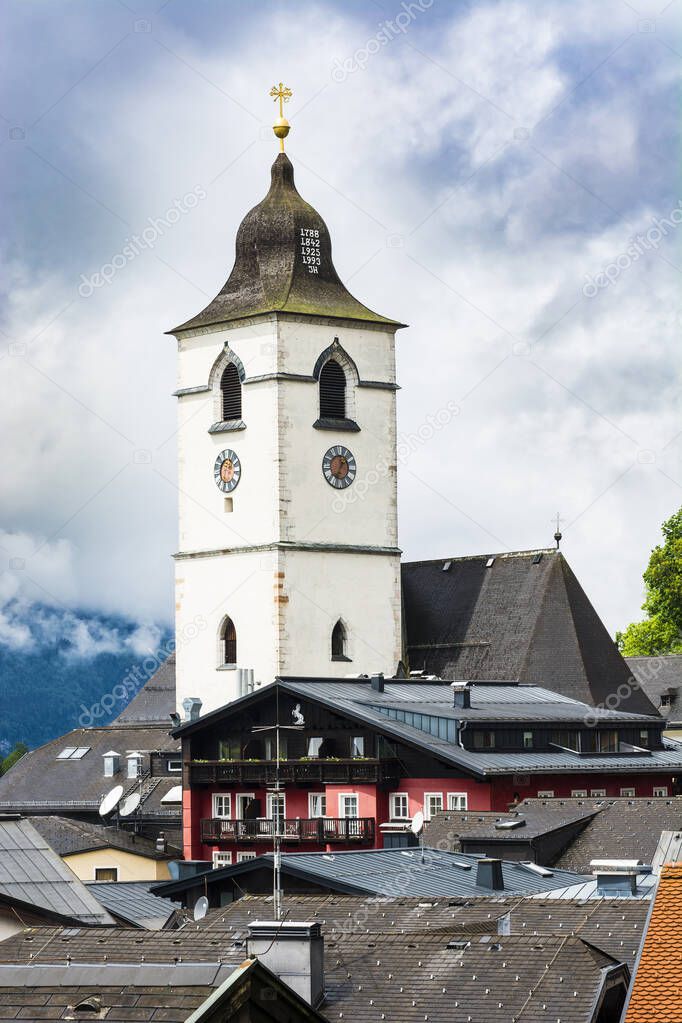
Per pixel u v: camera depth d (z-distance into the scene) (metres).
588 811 95.44
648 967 41.44
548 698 134.88
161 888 81.88
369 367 149.12
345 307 148.50
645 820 93.25
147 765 150.62
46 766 155.75
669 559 186.00
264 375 145.00
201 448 149.50
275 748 124.50
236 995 32.31
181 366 150.62
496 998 50.31
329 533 146.88
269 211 149.00
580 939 52.84
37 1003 35.41
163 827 140.50
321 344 146.88
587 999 49.72
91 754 155.62
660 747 129.38
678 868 44.09
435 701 126.69
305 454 145.75
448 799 116.38
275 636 144.12
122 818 141.88
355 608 147.50
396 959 52.81
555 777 118.00
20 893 70.56
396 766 119.06
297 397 145.50
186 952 55.44
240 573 146.50
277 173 150.50
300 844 119.00
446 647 149.25
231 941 56.50
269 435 144.88
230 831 123.38
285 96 150.75
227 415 148.50
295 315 145.12
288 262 148.38
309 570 145.38
